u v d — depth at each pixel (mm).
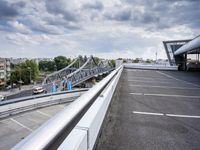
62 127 1202
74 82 43562
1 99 29562
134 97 6121
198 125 3539
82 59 79938
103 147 2525
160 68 26938
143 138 2887
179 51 25656
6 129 11883
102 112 3018
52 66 134375
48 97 19297
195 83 10359
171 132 3164
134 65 29125
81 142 1402
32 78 82688
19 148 776
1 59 72188
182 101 5648
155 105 5074
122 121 3664
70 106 1590
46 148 954
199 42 15766
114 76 6438
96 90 2666
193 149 2572
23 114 15508
